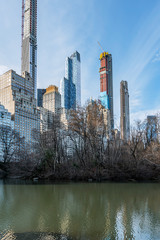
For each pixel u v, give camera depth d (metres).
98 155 45.03
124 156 47.56
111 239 10.74
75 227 12.55
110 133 51.66
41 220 14.06
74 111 46.72
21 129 166.25
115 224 13.09
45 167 45.56
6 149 62.97
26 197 23.38
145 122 53.53
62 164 45.91
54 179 44.25
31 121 177.00
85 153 45.94
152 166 44.38
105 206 18.27
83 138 46.50
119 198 22.38
